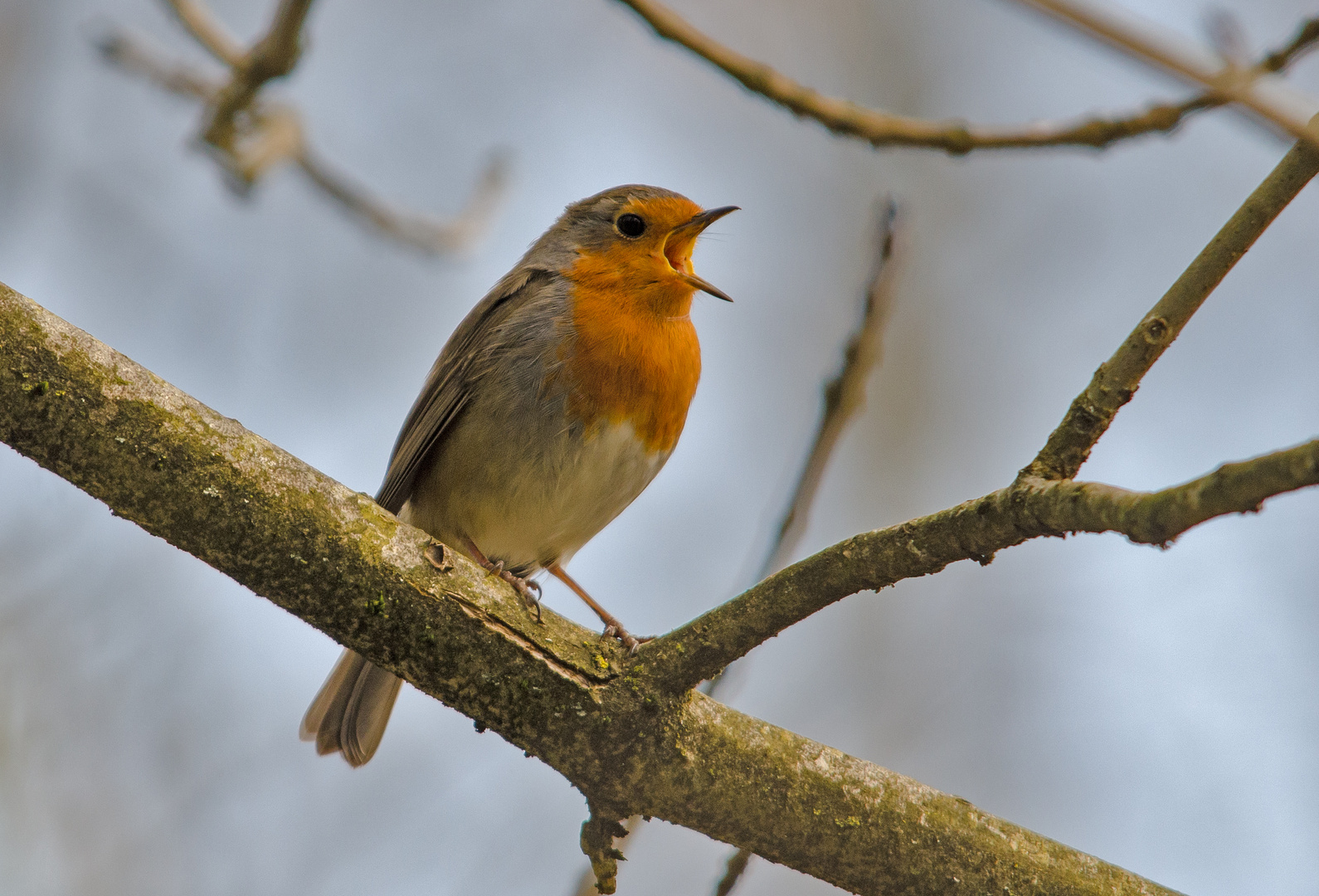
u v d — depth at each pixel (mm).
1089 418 5031
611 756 6043
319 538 5824
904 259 7066
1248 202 4945
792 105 6867
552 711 6004
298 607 5902
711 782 6070
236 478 5711
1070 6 3963
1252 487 4035
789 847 6148
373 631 5934
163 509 5652
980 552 5105
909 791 6207
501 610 6047
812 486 6918
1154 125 6484
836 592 5496
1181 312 4984
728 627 5801
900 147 6816
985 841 6121
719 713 6191
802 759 6176
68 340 5527
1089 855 6203
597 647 6133
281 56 10047
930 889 6086
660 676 5977
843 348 7047
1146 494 4426
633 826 6250
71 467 5543
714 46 6793
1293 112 3982
